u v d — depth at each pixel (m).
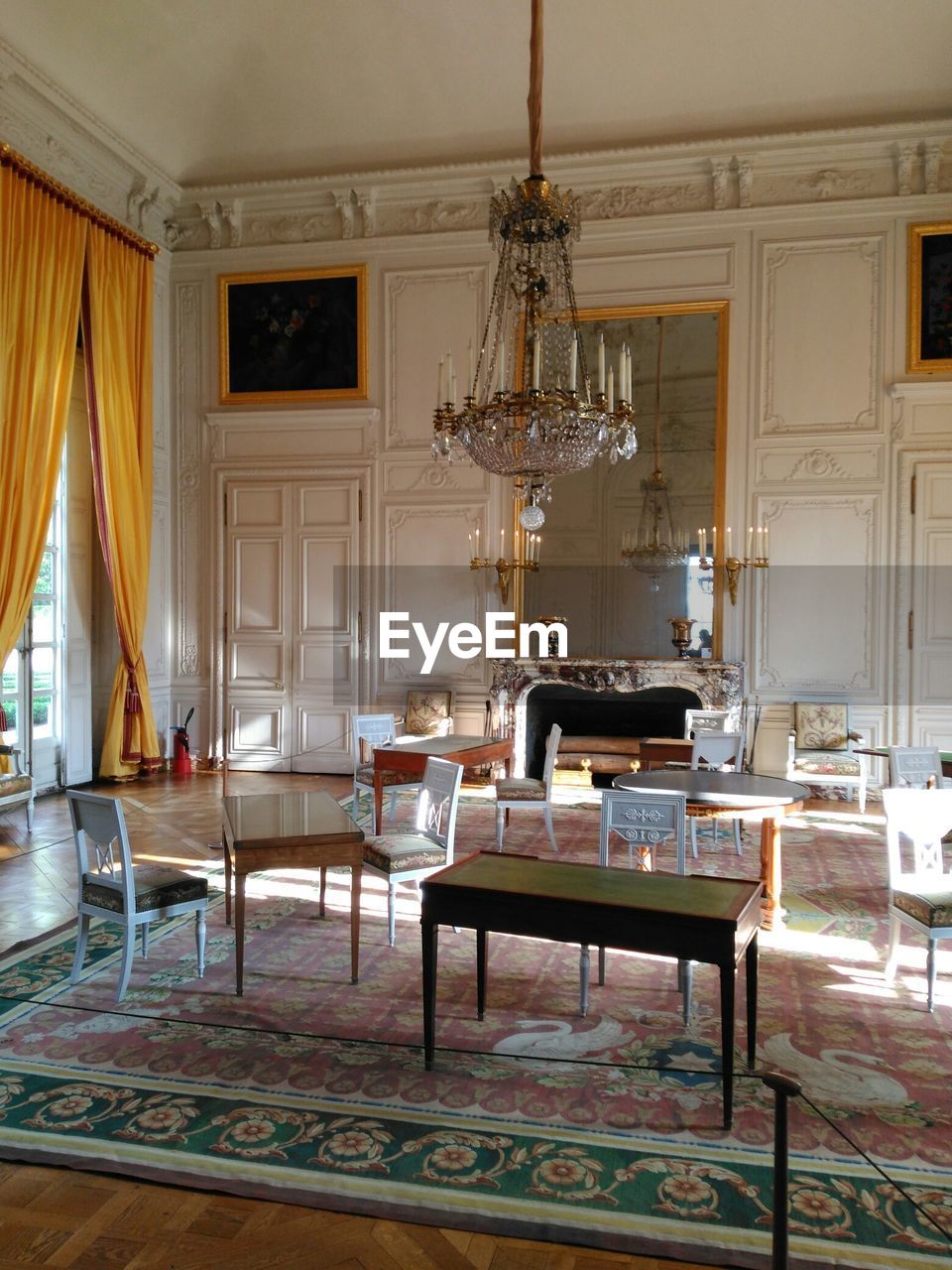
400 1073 3.13
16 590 6.76
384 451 8.86
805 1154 2.68
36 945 4.33
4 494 6.67
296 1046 3.33
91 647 8.62
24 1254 2.26
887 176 8.00
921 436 7.94
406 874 4.36
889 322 8.00
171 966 4.09
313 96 7.77
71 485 8.30
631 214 8.38
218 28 6.98
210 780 8.61
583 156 8.27
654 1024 3.54
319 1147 2.68
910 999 3.81
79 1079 3.08
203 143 8.36
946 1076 3.16
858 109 7.71
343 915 4.83
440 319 8.74
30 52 6.81
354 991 3.82
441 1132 2.76
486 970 3.87
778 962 4.21
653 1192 2.48
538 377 4.41
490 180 8.51
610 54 7.16
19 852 6.03
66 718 8.18
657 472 8.37
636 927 2.87
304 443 9.03
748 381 8.23
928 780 5.69
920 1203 2.45
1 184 6.59
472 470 8.70
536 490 4.86
